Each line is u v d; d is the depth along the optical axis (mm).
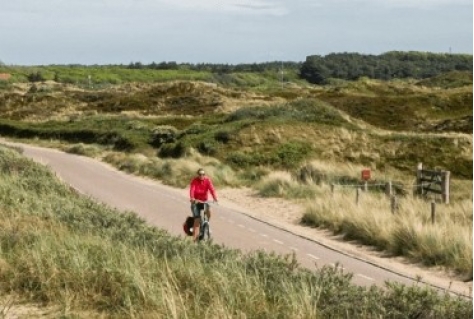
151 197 28844
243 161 42625
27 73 194750
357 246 18594
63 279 9547
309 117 54344
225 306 8602
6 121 83812
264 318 8445
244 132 47812
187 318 8102
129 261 9930
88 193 29109
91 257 10531
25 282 9664
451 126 68562
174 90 103625
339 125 51969
